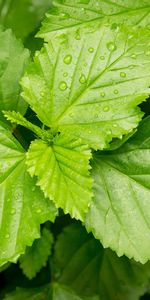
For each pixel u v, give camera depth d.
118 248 0.31
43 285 0.43
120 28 0.30
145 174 0.31
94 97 0.30
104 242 0.31
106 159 0.32
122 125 0.29
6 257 0.29
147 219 0.31
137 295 0.42
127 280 0.42
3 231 0.30
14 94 0.32
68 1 0.34
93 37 0.30
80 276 0.42
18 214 0.30
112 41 0.30
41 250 0.40
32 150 0.29
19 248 0.29
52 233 0.41
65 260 0.42
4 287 0.45
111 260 0.42
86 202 0.28
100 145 0.29
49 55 0.30
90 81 0.30
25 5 0.45
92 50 0.30
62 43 0.30
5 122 0.32
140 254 0.31
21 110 0.32
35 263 0.40
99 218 0.31
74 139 0.29
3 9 0.45
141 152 0.31
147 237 0.31
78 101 0.30
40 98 0.30
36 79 0.30
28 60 0.32
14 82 0.32
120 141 0.31
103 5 0.34
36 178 0.30
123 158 0.31
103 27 0.30
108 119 0.29
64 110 0.30
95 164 0.32
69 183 0.28
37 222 0.30
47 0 0.45
